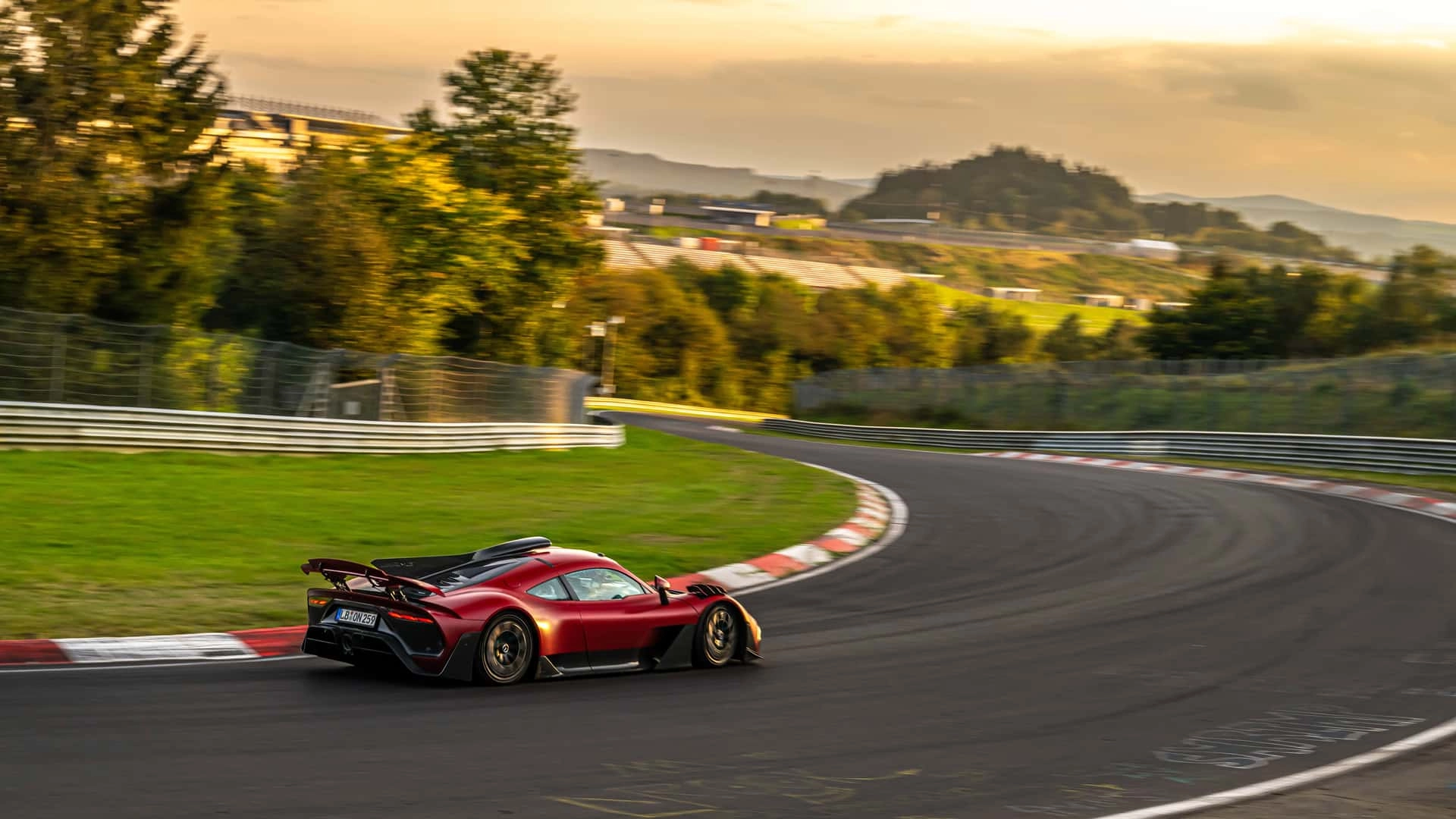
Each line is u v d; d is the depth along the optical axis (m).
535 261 64.75
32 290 34.91
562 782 7.85
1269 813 7.93
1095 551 22.25
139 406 31.02
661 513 25.31
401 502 24.88
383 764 8.03
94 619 12.72
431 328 53.59
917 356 147.12
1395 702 11.67
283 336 45.03
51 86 35.41
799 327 139.75
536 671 10.94
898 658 13.19
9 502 20.55
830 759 8.87
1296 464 42.16
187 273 39.25
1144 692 11.86
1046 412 62.41
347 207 46.75
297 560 17.27
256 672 10.90
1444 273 85.81
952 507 28.78
